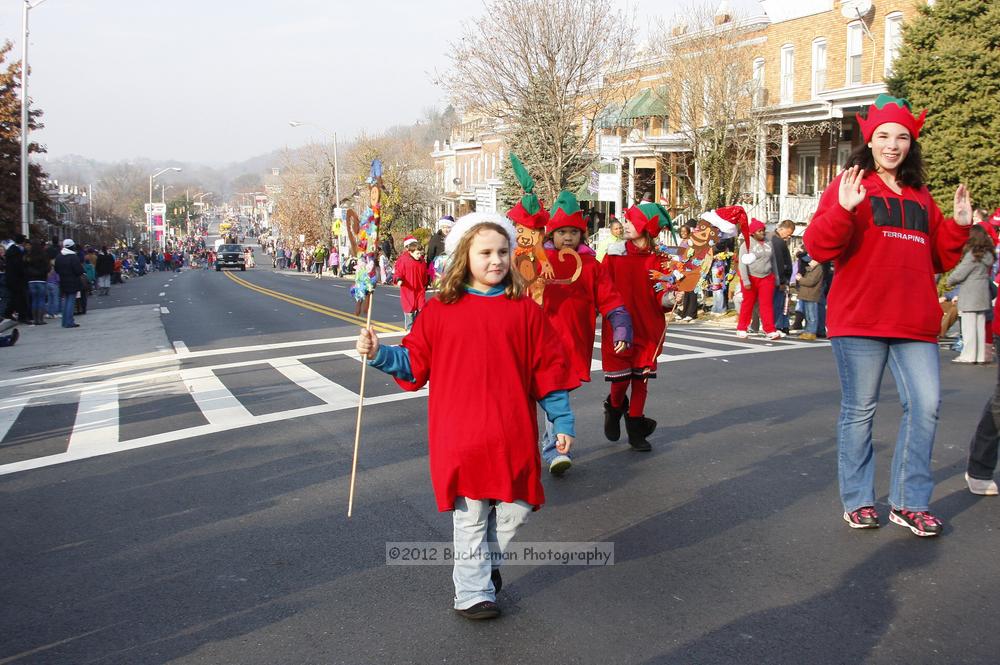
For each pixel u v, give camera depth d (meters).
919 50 21.69
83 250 34.31
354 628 4.21
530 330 4.23
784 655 3.85
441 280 4.29
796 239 22.61
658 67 32.75
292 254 84.38
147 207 105.19
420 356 4.26
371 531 5.59
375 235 4.91
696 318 19.77
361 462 7.26
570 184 34.47
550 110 31.33
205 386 11.04
